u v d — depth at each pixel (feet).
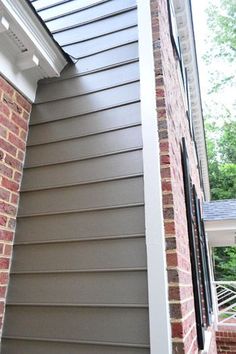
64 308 5.01
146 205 5.01
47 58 6.55
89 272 5.08
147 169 5.24
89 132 6.21
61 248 5.45
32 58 6.26
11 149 6.04
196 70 17.76
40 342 4.93
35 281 5.38
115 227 5.19
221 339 16.96
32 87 6.97
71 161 6.10
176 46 10.26
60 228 5.61
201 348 6.47
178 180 6.31
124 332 4.48
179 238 5.19
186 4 13.15
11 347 5.05
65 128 6.48
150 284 4.51
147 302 4.49
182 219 6.31
